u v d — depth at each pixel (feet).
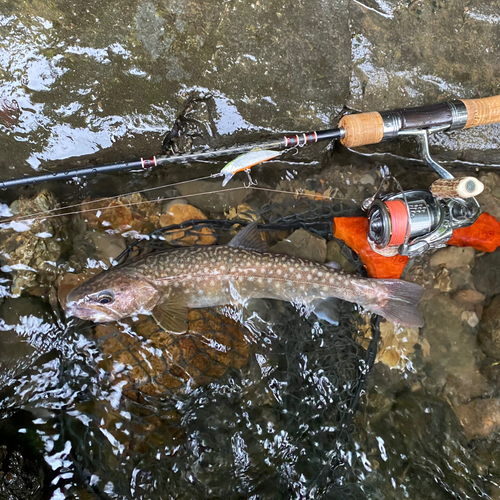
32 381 1.35
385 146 1.59
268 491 1.34
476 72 1.53
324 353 1.45
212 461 1.34
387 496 1.35
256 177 1.57
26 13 1.34
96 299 1.35
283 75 1.45
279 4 1.42
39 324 1.37
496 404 1.44
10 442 1.29
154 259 1.41
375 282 1.45
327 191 1.60
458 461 1.39
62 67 1.37
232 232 1.53
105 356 1.36
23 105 1.39
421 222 1.36
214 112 1.47
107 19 1.36
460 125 1.40
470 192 1.26
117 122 1.43
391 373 1.48
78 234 1.46
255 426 1.37
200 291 1.43
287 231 1.56
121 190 1.52
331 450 1.39
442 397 1.47
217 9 1.40
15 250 1.40
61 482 1.30
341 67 1.48
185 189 1.54
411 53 1.51
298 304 1.46
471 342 1.51
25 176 1.41
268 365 1.41
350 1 1.47
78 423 1.34
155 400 1.35
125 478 1.32
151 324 1.38
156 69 1.40
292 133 1.50
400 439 1.41
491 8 1.52
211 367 1.38
